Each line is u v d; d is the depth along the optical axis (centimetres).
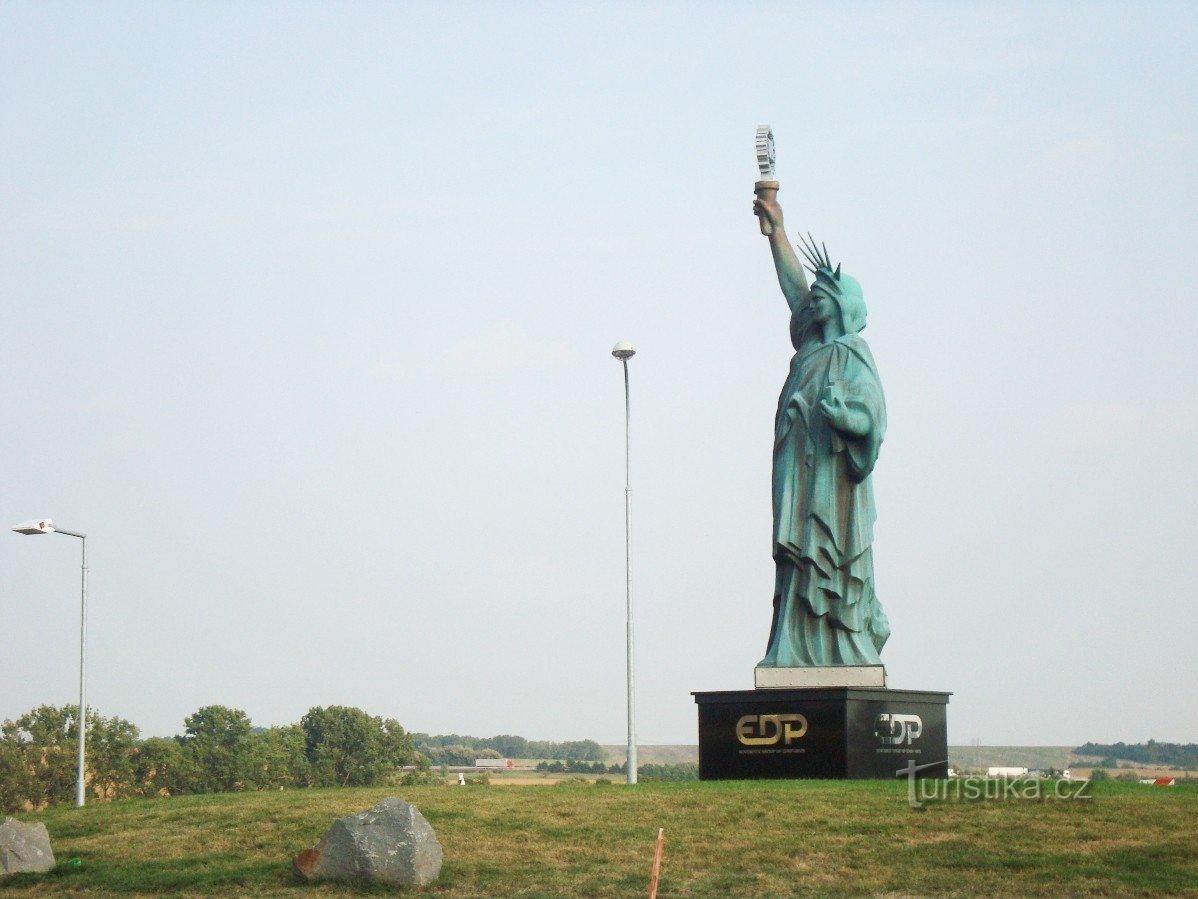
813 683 6569
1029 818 4862
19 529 6806
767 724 6419
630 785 5853
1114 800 5081
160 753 15188
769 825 4916
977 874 4331
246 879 4522
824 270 6888
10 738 14888
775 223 7175
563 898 4259
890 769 6412
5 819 4941
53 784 14612
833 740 6288
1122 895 4103
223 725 16212
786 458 6800
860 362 6738
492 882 4428
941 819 4900
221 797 5856
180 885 4488
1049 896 4122
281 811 5356
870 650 6662
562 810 5216
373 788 5947
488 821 5078
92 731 15050
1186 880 4188
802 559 6688
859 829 4828
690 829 4906
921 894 4188
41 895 4456
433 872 4466
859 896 4194
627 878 4434
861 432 6588
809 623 6688
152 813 5450
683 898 4238
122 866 4738
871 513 6738
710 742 6531
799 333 7025
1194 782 5959
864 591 6719
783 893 4250
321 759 16438
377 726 16838
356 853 4441
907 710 6544
